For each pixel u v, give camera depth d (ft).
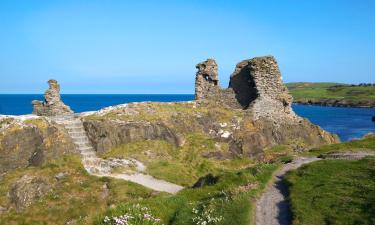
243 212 62.13
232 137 145.28
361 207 60.39
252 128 151.23
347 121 424.05
